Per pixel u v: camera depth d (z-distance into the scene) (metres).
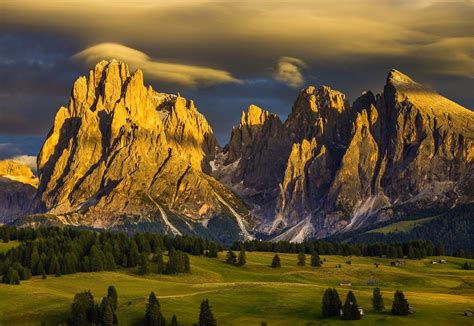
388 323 196.88
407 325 194.25
